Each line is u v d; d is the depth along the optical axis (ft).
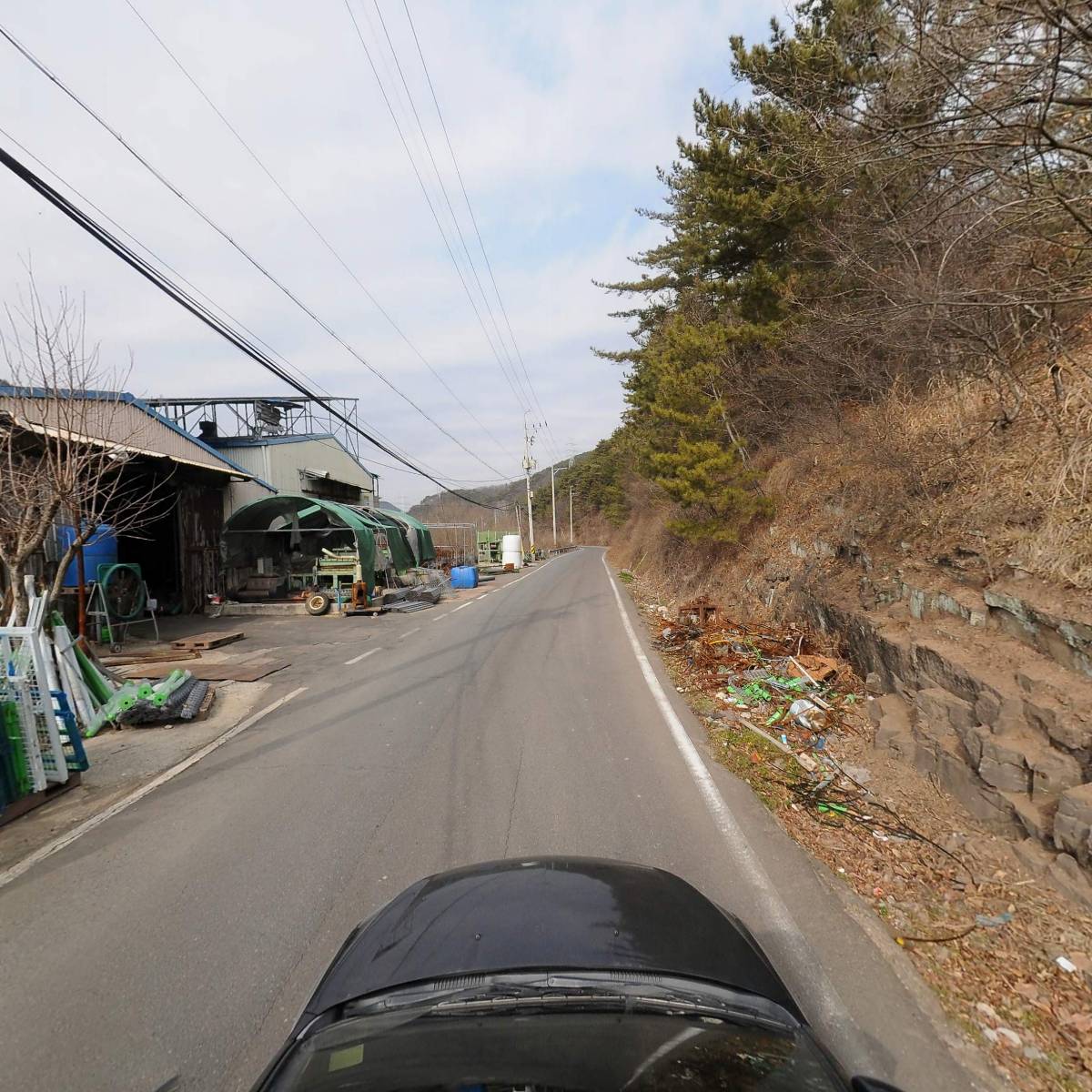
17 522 27.96
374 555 72.08
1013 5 14.44
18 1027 9.95
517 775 19.88
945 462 26.43
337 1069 6.00
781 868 14.17
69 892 14.11
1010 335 27.84
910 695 21.18
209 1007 10.27
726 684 29.86
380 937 8.29
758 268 46.85
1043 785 13.92
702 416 52.44
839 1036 9.38
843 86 21.95
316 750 23.22
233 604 67.41
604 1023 6.46
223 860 15.26
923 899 12.87
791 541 41.39
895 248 30.60
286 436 88.89
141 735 26.00
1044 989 10.26
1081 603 16.20
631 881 9.43
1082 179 17.75
